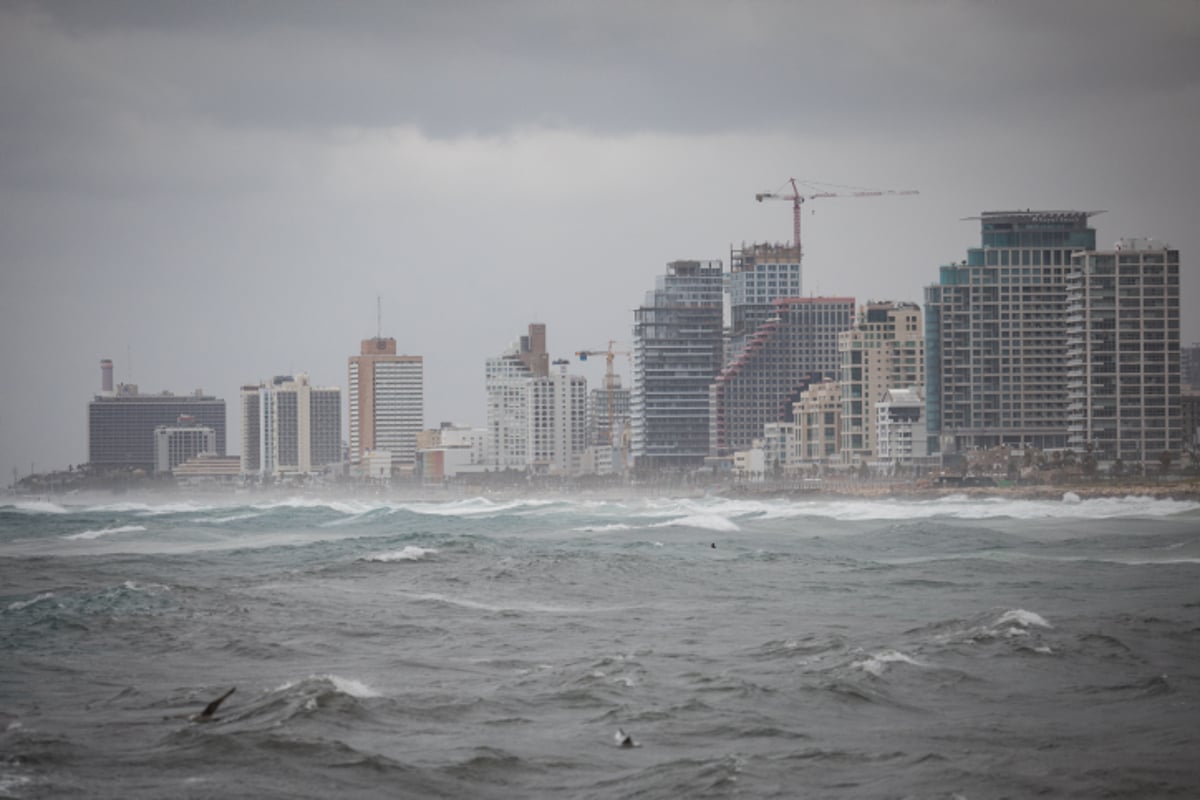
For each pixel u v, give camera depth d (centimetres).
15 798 5038
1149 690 7106
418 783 5306
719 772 5412
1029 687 7219
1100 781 5266
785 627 9912
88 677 7850
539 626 10056
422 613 10825
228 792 5156
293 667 8181
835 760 5653
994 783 5250
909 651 8231
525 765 5600
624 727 6306
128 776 5359
